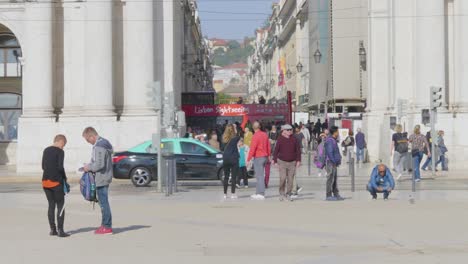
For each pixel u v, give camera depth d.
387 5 45.88
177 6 43.88
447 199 22.42
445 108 39.25
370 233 15.26
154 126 37.75
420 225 16.33
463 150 38.56
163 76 40.22
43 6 38.75
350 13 72.06
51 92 38.88
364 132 46.69
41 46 38.69
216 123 65.31
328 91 74.38
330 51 73.12
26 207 21.52
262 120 67.06
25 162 38.25
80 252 13.29
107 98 38.03
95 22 38.03
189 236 15.09
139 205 21.42
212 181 32.50
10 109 46.53
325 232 15.47
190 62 91.38
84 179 15.34
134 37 38.69
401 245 13.82
